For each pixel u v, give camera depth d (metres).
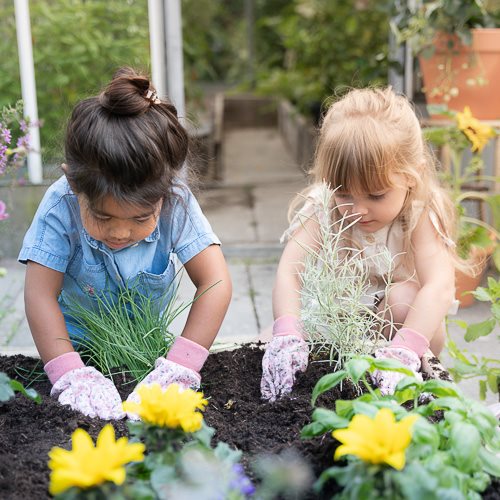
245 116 8.61
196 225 1.75
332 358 1.67
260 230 4.23
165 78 3.63
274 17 8.96
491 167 3.38
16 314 3.02
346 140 1.71
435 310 1.75
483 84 3.17
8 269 3.53
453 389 1.25
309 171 2.05
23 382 1.72
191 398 1.12
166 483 1.06
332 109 1.86
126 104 1.46
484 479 1.16
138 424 1.12
